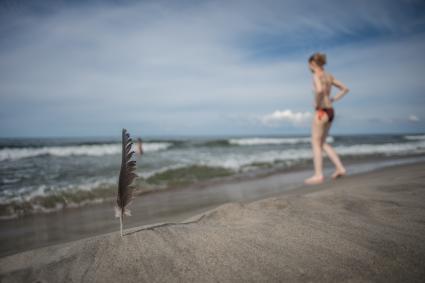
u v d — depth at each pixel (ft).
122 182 6.77
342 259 5.45
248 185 25.96
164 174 31.96
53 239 12.56
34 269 5.53
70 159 45.47
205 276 5.10
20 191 22.67
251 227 7.38
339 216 7.95
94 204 20.27
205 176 31.76
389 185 11.66
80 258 5.85
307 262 5.41
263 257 5.68
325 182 20.85
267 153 59.88
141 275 5.20
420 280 4.65
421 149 66.54
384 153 57.31
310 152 62.49
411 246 5.79
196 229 7.30
